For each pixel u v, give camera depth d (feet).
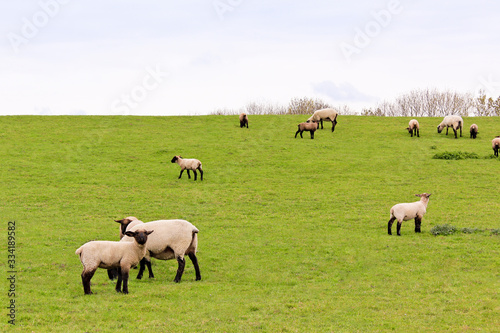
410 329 37.73
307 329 37.70
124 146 151.53
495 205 92.89
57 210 90.27
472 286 50.70
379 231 78.13
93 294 46.19
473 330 37.40
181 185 112.68
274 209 93.91
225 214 89.66
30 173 118.93
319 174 123.44
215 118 204.64
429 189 107.76
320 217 87.76
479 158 136.36
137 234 46.03
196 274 54.29
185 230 52.21
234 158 139.64
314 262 62.23
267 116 211.20
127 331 36.32
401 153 144.46
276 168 129.59
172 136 167.84
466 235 73.61
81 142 154.61
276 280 54.60
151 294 46.78
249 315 41.06
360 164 132.77
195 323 38.68
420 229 78.54
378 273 57.16
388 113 337.72
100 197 100.68
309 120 180.86
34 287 48.65
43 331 35.65
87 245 45.85
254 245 70.44
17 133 163.63
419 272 57.16
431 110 323.16
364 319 40.27
